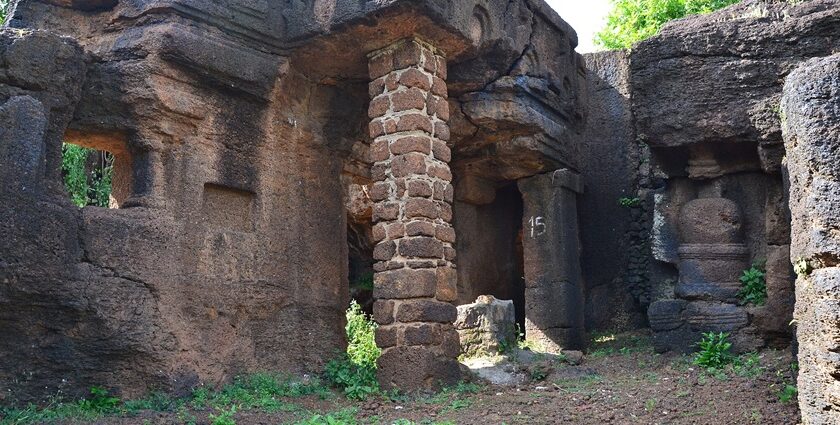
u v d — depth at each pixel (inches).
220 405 272.7
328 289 355.9
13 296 243.3
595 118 511.8
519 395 300.7
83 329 262.5
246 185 323.3
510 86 405.1
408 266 311.4
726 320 373.4
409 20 315.3
